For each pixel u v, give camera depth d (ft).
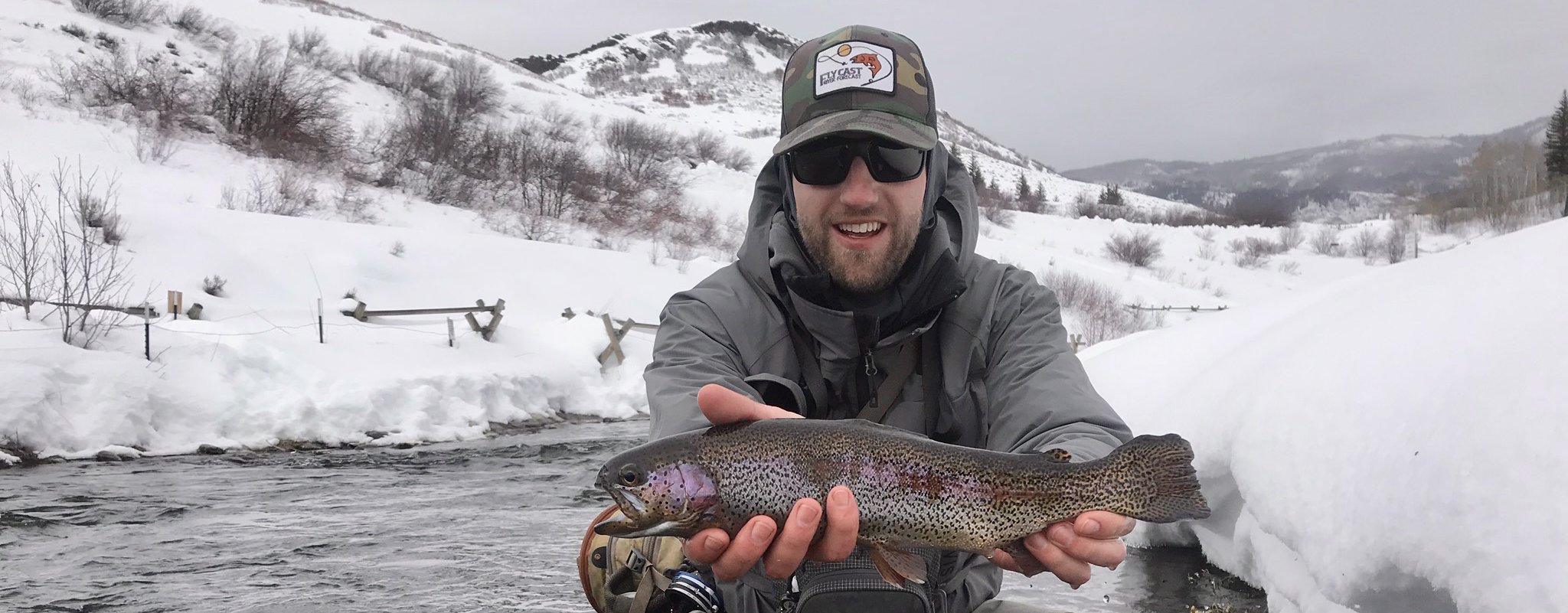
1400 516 3.62
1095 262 64.69
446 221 39.50
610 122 68.18
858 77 2.83
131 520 9.25
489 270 29.43
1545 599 2.91
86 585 7.06
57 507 9.73
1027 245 65.87
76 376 13.92
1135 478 2.35
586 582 3.73
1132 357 8.11
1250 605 5.18
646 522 2.29
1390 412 4.07
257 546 8.26
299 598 6.72
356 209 36.78
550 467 13.16
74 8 49.32
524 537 8.65
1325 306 6.24
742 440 2.33
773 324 2.99
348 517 9.58
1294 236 82.53
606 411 20.56
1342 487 4.07
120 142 35.65
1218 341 7.38
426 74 61.41
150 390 14.42
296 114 42.65
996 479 2.35
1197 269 68.69
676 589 3.33
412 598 6.66
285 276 24.88
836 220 2.83
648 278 33.27
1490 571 3.14
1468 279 4.79
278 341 17.26
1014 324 3.01
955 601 3.12
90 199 24.21
